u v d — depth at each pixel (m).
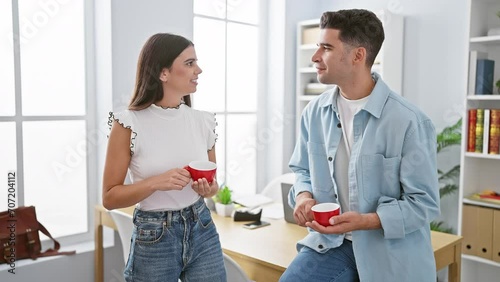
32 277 2.59
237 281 1.87
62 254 2.71
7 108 2.64
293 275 1.69
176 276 1.58
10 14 2.61
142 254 1.55
